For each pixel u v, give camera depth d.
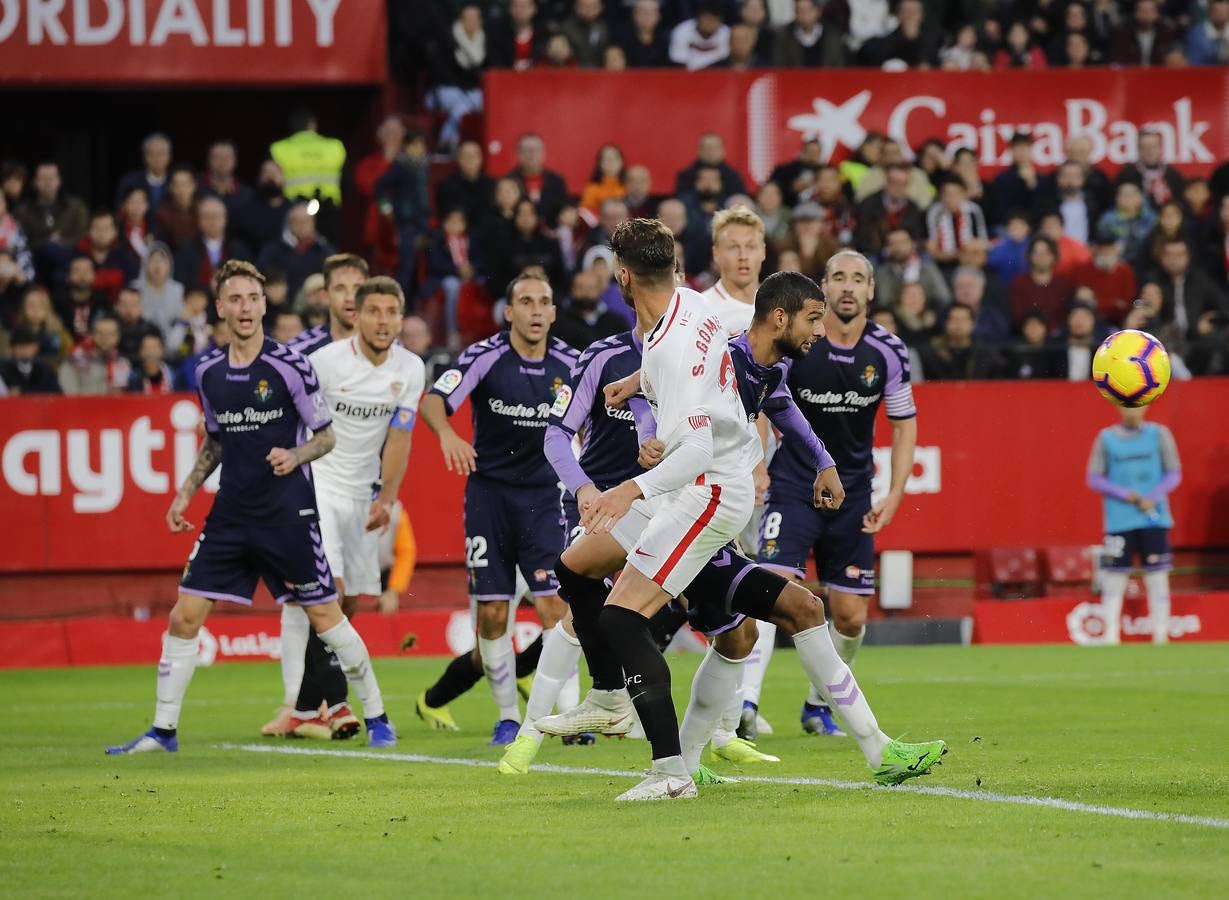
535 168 65.12
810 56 71.62
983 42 74.12
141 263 64.06
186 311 61.28
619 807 22.61
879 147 67.00
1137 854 18.73
